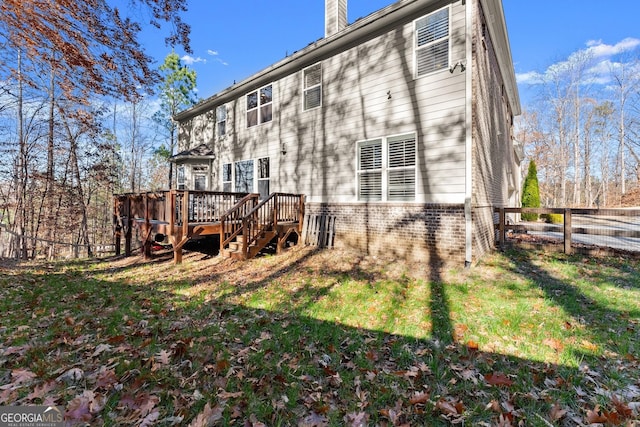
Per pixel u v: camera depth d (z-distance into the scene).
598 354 2.83
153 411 2.05
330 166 8.98
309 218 9.19
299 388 2.37
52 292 4.97
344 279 5.64
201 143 14.44
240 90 11.96
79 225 14.07
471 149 6.27
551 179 33.47
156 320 3.71
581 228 6.89
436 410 2.13
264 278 5.84
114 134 19.38
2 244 12.49
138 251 10.65
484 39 7.53
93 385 2.31
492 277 5.45
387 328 3.50
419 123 7.10
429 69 7.02
